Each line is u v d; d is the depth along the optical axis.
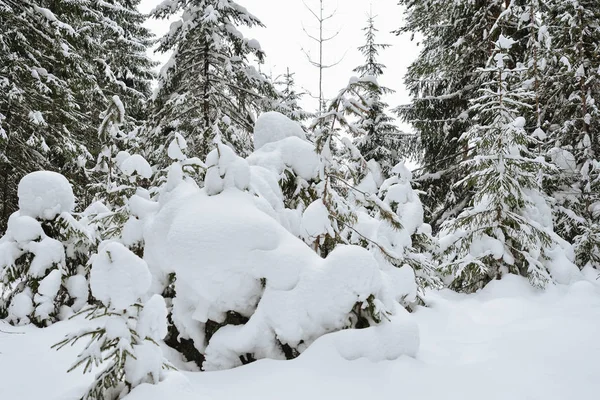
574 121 11.00
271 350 4.07
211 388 3.42
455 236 8.50
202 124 11.84
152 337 2.82
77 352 3.96
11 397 3.03
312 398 3.22
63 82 12.88
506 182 8.06
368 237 6.49
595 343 4.48
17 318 4.98
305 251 4.41
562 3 11.21
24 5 11.88
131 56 21.56
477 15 13.24
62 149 13.02
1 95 11.61
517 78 11.99
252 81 12.43
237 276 4.20
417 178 15.01
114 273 2.64
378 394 3.32
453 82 14.76
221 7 11.62
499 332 5.38
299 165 6.18
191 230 4.32
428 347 4.78
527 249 8.18
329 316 4.09
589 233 9.30
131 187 6.43
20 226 5.18
